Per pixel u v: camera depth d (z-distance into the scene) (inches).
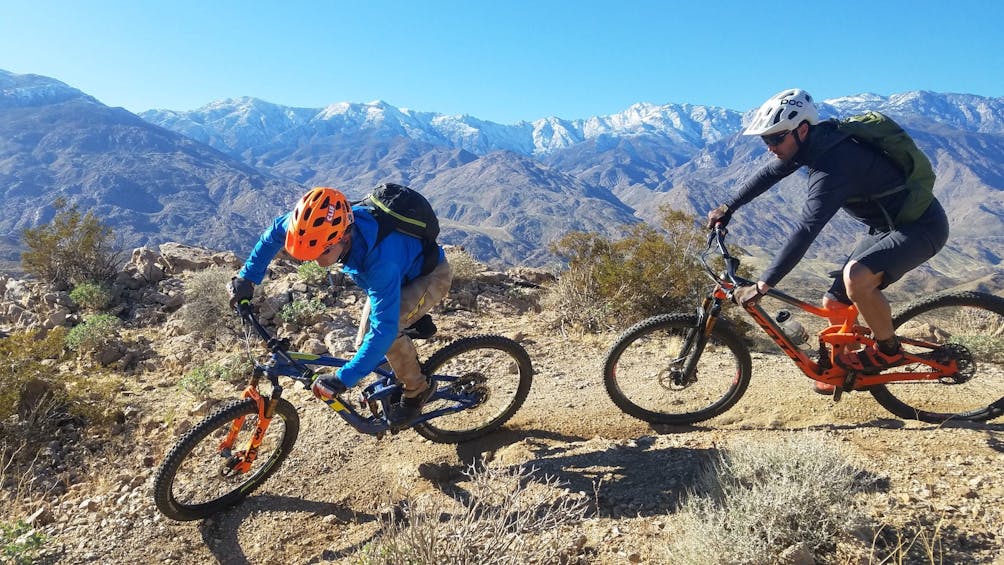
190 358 287.9
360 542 155.5
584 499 158.4
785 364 249.3
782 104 150.3
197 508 166.7
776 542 125.0
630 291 365.7
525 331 334.0
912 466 153.9
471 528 129.6
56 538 163.8
